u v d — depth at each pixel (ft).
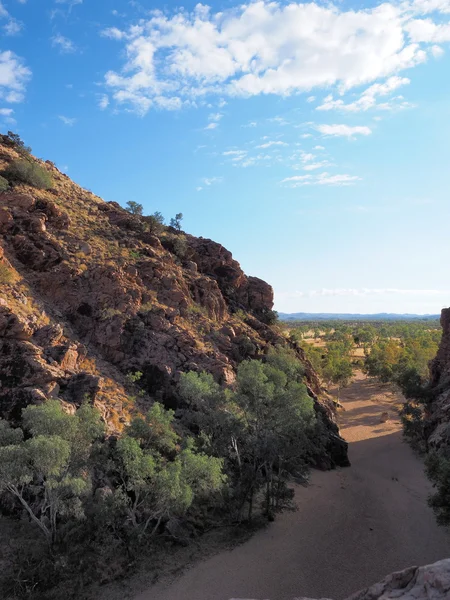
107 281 163.84
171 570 92.68
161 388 146.82
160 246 218.38
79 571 83.97
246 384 127.65
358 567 98.99
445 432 158.92
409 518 126.00
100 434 91.86
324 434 169.07
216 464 95.86
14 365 114.32
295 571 96.22
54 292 157.07
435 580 33.22
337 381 312.50
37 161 268.00
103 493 94.63
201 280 208.33
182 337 161.58
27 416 84.38
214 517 116.88
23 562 81.97
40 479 84.17
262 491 134.21
